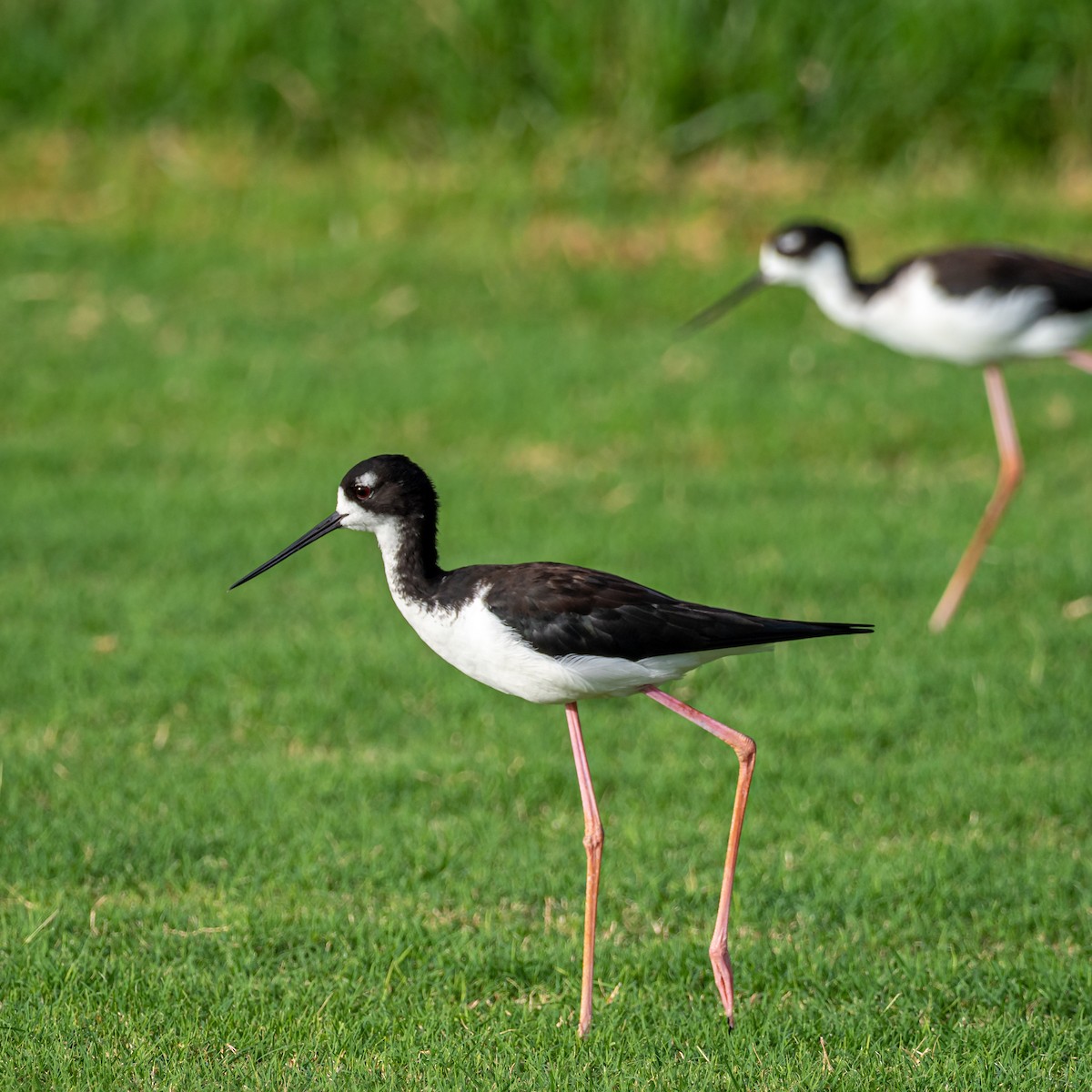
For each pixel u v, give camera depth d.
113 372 16.56
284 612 11.99
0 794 9.09
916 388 16.55
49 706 10.32
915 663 10.96
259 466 14.95
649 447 15.34
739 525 13.46
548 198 20.20
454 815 9.00
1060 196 20.42
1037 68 20.50
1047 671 10.82
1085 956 7.43
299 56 21.03
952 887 8.03
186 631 11.62
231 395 16.08
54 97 21.16
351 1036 6.71
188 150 21.00
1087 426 15.81
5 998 7.05
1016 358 13.05
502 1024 6.86
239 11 20.89
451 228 19.98
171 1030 6.74
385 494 7.34
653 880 8.12
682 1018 6.94
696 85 20.70
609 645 7.00
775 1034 6.82
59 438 15.43
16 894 8.01
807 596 12.09
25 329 17.50
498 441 15.48
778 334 18.23
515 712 10.39
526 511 13.72
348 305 18.41
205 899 8.02
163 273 19.00
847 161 20.81
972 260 12.80
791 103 20.67
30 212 20.20
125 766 9.52
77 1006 6.94
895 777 9.34
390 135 21.11
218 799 9.06
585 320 18.36
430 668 10.94
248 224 20.06
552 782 9.39
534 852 8.50
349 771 9.41
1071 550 13.05
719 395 16.09
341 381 16.38
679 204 20.19
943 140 20.88
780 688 10.72
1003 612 11.89
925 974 7.26
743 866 8.38
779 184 20.47
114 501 14.02
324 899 8.01
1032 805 8.95
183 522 13.58
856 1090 6.27
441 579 7.34
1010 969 7.24
